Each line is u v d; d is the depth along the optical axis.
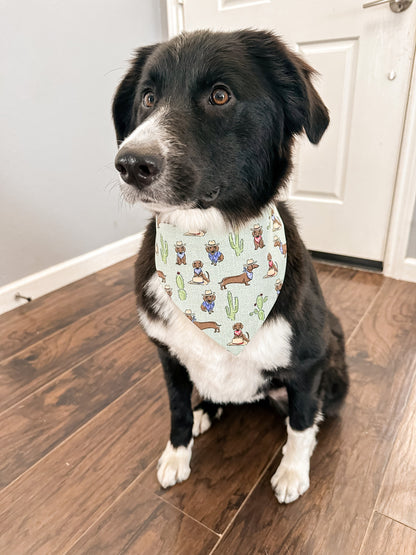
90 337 1.80
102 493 1.11
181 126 0.85
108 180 2.44
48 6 1.93
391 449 1.21
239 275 0.98
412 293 2.10
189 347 1.03
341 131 2.17
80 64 2.15
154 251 1.08
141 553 0.97
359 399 1.41
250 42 0.97
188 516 1.05
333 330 1.28
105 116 2.35
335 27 2.02
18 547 0.99
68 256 2.32
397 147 2.07
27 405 1.42
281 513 1.05
